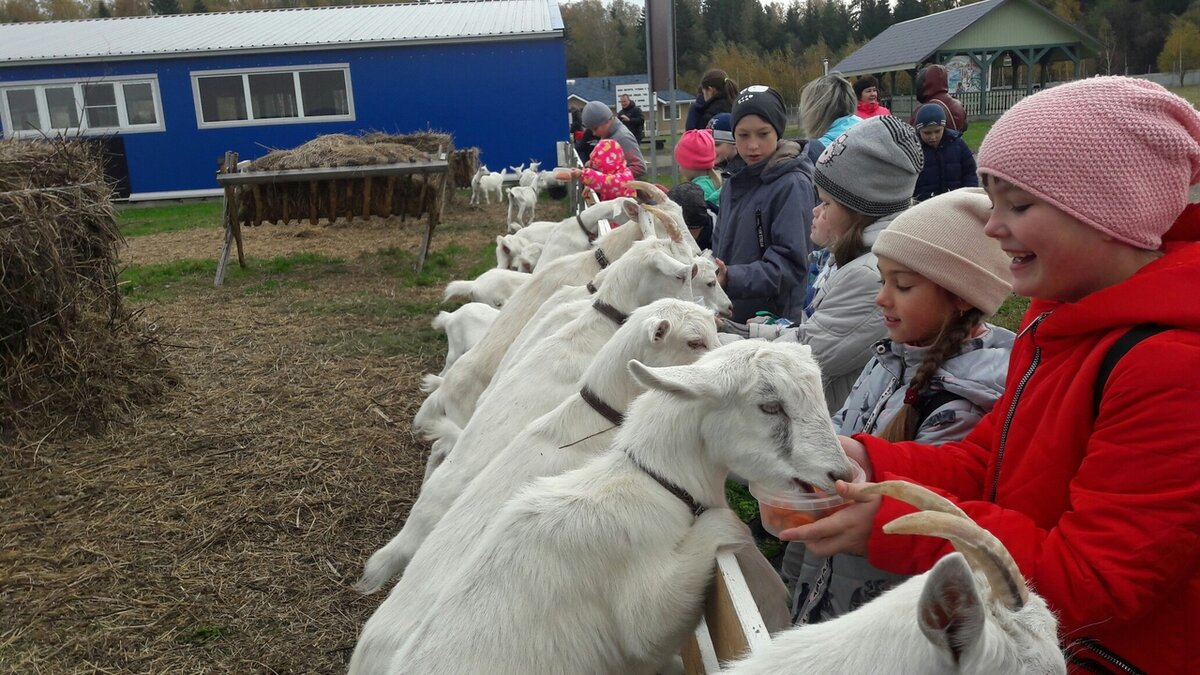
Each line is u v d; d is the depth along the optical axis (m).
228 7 58.00
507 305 5.59
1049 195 1.56
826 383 3.11
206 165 22.20
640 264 3.99
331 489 5.53
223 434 6.45
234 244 15.14
